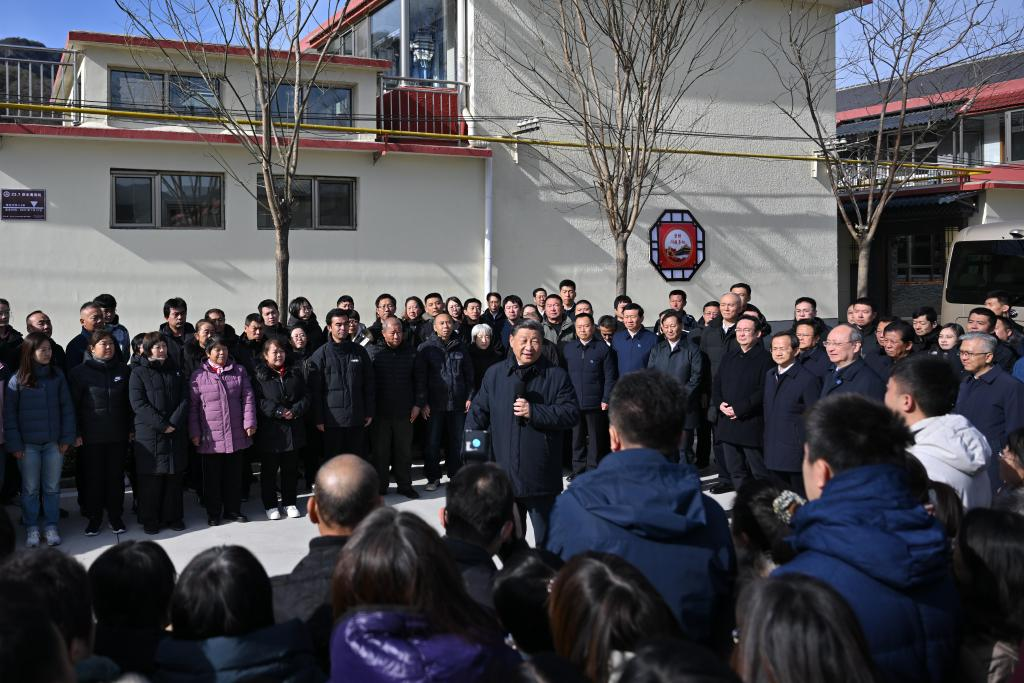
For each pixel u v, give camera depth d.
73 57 11.94
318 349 8.57
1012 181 19.59
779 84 16.72
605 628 2.26
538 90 14.43
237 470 8.02
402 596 2.36
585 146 14.23
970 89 18.39
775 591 2.02
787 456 7.04
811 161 17.19
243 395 7.95
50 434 7.25
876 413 2.75
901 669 2.38
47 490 7.30
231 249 12.38
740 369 8.16
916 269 20.97
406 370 8.96
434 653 2.23
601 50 14.66
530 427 5.93
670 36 12.83
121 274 11.76
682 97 15.71
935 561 2.47
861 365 6.60
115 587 2.79
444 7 14.79
